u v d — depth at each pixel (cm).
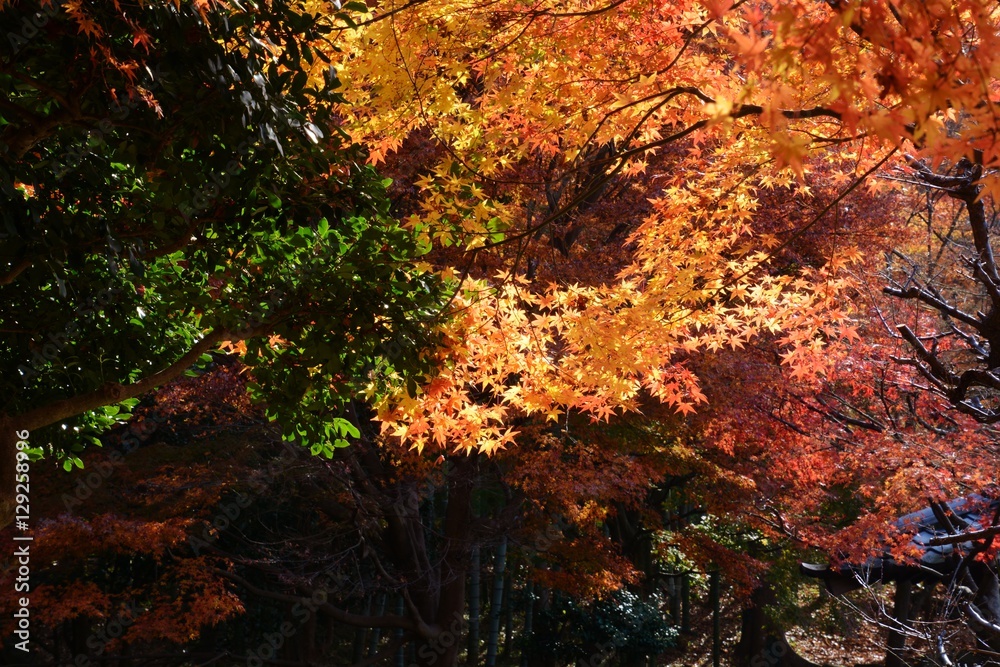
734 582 1311
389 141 431
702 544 1277
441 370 452
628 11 355
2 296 403
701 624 2262
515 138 440
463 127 427
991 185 156
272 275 412
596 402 479
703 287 453
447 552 1109
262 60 351
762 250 743
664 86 380
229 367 954
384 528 1127
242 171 353
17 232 330
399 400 461
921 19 155
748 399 820
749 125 395
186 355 414
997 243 843
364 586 1130
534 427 988
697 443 1135
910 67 185
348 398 454
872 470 750
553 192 803
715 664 1898
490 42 375
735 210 456
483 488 1176
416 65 377
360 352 421
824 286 483
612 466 1016
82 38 314
